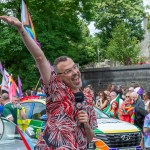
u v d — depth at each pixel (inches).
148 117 561.3
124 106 672.4
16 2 1482.5
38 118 593.3
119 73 1635.1
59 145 210.7
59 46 1461.6
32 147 368.5
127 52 1946.4
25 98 647.1
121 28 1971.0
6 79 669.9
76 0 1562.5
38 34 1448.1
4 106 534.0
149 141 559.5
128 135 555.5
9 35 1411.2
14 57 1481.3
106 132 543.5
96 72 1673.2
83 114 213.6
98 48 2198.6
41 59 214.4
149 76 1583.4
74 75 219.0
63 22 1513.3
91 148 526.0
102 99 768.9
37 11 1488.7
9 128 388.2
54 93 214.1
